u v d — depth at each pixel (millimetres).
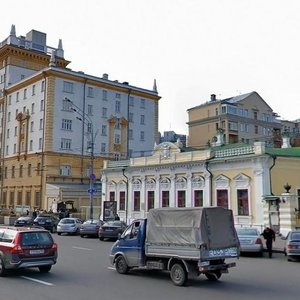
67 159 62656
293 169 30844
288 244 19047
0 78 74375
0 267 13516
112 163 44312
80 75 65375
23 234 13656
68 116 63594
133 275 13961
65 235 36000
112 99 69688
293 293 10961
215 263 12594
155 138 75062
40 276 13523
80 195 56625
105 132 67938
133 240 14117
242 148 31734
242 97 85875
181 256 12469
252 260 19438
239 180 31484
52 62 64812
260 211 29500
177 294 10742
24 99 68188
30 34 75812
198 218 12461
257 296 10539
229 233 13016
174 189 36750
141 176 40312
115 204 39656
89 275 13852
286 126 91938
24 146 66438
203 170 34250
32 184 63344
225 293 10930
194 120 87875
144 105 74250
